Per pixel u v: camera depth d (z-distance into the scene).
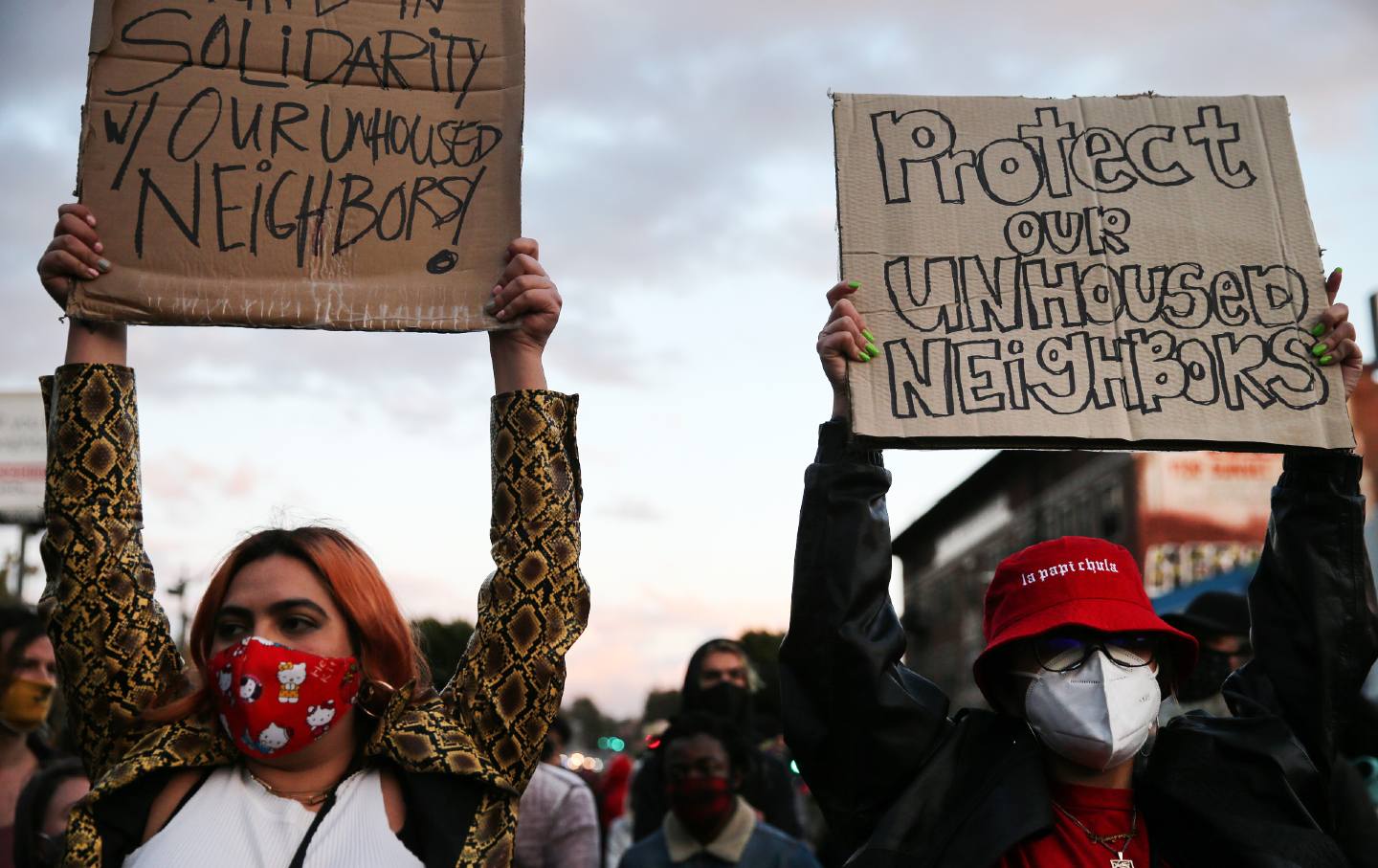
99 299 3.06
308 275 3.14
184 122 3.21
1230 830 2.89
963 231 3.39
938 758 3.03
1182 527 28.62
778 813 6.82
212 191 3.17
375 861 2.59
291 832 2.62
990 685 3.16
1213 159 3.51
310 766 2.76
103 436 2.92
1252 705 3.17
